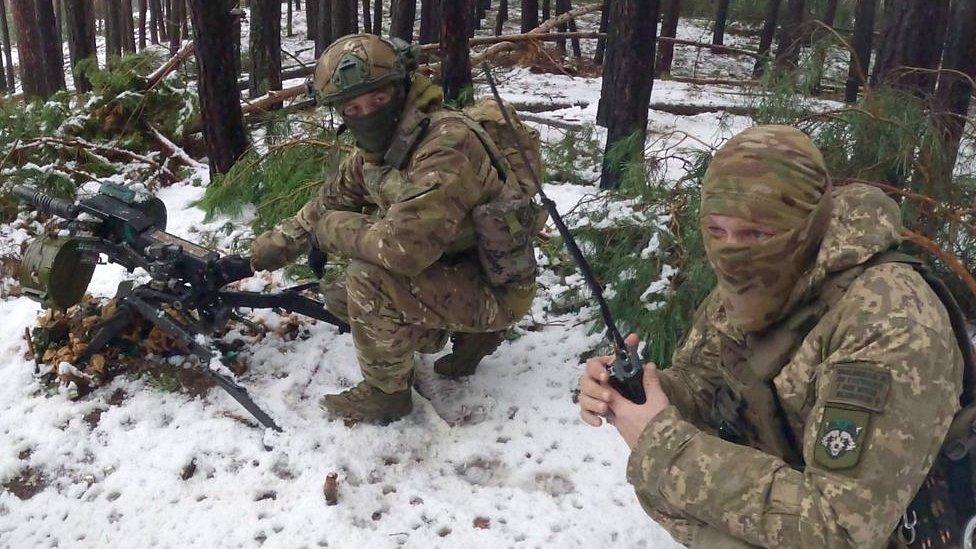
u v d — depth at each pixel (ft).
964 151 12.60
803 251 5.05
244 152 16.99
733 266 5.09
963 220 11.68
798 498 4.89
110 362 11.07
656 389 5.84
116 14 49.32
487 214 8.98
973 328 11.58
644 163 12.92
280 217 15.23
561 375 11.28
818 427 4.87
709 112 28.17
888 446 4.60
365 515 8.73
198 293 10.32
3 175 16.79
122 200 10.85
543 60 35.40
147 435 9.86
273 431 9.78
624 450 9.73
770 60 13.76
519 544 8.34
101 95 19.85
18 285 13.47
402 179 9.09
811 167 4.91
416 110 8.96
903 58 13.88
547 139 20.21
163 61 26.11
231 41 16.72
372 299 9.18
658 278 11.51
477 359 10.99
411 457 9.61
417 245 8.67
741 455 5.27
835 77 21.29
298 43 55.31
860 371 4.74
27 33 27.91
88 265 11.18
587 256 12.82
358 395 9.99
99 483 9.18
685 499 5.34
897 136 11.43
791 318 5.27
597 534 8.43
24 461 9.47
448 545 8.32
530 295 9.91
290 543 8.31
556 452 9.70
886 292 4.85
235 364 11.09
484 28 55.36
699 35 52.54
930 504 5.11
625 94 16.43
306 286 11.23
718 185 4.98
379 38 8.93
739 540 5.64
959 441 5.05
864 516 4.66
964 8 14.33
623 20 16.16
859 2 32.22
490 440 9.92
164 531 8.48
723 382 6.30
